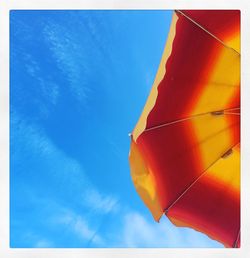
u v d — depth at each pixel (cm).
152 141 196
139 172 202
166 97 196
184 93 194
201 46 194
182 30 196
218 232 203
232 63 192
